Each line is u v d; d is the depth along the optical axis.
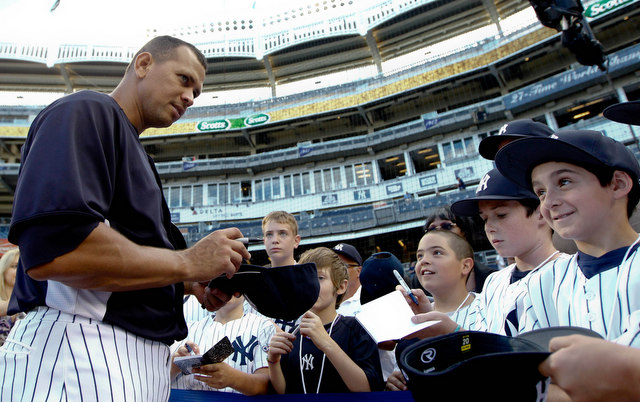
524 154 1.40
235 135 24.86
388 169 23.48
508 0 21.81
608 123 16.53
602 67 4.37
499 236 2.08
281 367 2.27
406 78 22.00
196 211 22.33
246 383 1.98
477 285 3.43
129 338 1.18
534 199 1.99
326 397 1.86
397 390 1.88
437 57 22.73
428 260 2.40
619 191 1.29
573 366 0.64
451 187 19.69
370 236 20.12
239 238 1.34
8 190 23.41
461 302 2.36
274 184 23.91
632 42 18.39
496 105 19.83
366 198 21.09
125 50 25.31
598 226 1.29
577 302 1.31
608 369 0.62
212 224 21.98
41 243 0.94
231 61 26.00
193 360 1.49
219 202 23.92
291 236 3.44
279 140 25.59
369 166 22.89
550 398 0.98
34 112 24.67
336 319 2.34
